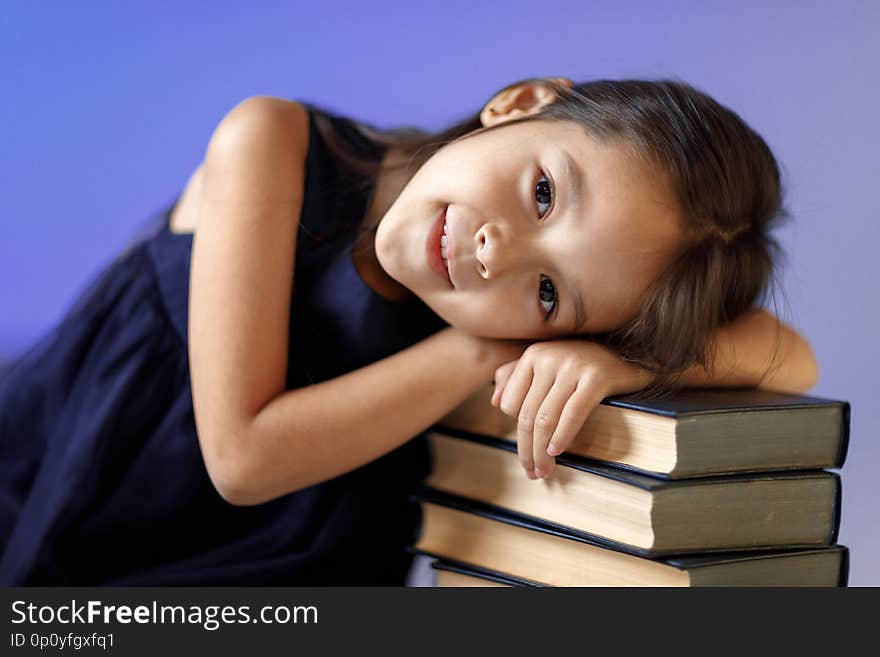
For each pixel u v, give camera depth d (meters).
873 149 2.01
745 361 0.98
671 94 0.97
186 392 1.11
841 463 0.83
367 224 1.09
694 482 0.77
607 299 0.91
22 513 1.13
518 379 0.88
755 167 0.99
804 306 1.99
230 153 1.03
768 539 0.80
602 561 0.81
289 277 1.01
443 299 0.94
